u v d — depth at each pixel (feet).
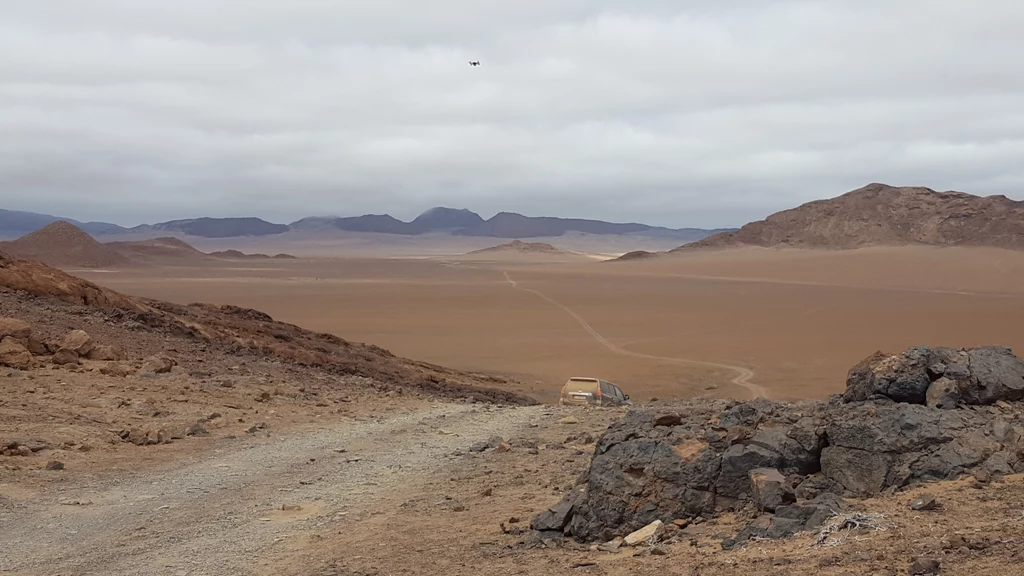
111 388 76.89
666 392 201.36
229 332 132.87
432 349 287.07
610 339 331.57
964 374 36.32
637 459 36.17
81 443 57.82
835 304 533.14
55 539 39.47
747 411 39.14
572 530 35.91
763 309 490.08
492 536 37.70
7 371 78.02
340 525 41.60
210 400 77.82
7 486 47.37
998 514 28.86
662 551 31.22
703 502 34.83
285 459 57.98
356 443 64.69
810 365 258.57
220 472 53.62
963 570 24.62
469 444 65.05
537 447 62.59
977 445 33.47
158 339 105.29
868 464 33.65
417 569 33.35
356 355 161.68
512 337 331.36
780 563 27.55
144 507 45.16
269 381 93.86
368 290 599.98
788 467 35.17
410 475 53.31
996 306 519.19
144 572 34.86
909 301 564.30
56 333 93.50
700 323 405.39
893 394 36.96
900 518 29.78
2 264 112.68
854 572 25.71
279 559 36.24
